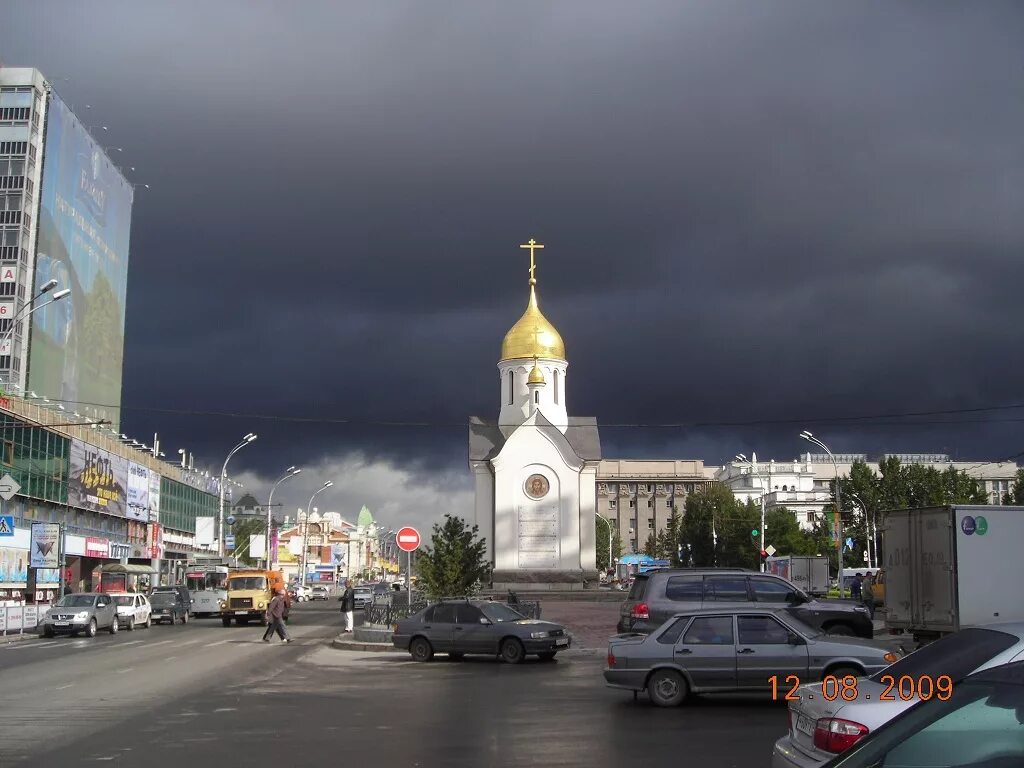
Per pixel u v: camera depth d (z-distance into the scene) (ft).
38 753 43.52
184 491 327.47
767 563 203.00
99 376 292.20
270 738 47.47
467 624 92.12
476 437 265.13
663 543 415.64
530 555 247.50
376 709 57.93
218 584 225.76
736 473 583.58
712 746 44.83
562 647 93.30
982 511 80.89
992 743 18.12
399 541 116.16
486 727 50.70
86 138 289.33
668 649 58.08
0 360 249.34
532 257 284.00
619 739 46.78
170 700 62.34
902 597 87.20
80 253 282.36
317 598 363.56
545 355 272.10
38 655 102.68
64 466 213.87
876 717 29.27
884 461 293.02
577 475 250.16
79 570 225.15
